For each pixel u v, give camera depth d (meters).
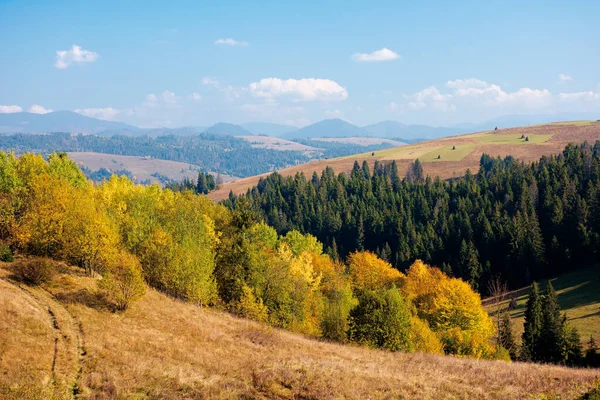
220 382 21.61
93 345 24.44
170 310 36.12
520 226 106.62
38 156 50.56
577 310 70.06
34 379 19.00
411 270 77.81
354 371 25.23
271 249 66.31
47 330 24.81
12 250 37.75
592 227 101.38
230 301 47.44
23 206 39.16
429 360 32.00
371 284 72.31
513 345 57.28
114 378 20.47
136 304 34.66
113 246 37.22
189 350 27.11
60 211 37.72
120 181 58.81
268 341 33.00
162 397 19.22
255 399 20.02
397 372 26.33
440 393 22.19
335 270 73.00
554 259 98.81
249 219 51.25
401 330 39.66
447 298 56.03
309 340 37.47
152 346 26.52
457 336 49.75
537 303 56.94
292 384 22.09
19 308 26.09
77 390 19.25
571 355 52.16
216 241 50.66
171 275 40.31
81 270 39.16
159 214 49.66
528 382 24.44
